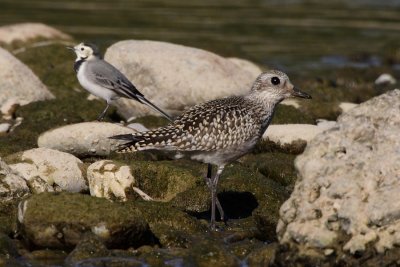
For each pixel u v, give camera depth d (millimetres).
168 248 12742
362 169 11523
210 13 38938
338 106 21547
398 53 31266
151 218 13430
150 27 34969
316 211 11492
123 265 11984
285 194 15016
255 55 30531
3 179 14016
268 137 17625
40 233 12320
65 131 16594
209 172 14109
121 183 14492
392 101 11969
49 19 36062
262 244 13125
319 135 11969
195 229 13492
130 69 20781
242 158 17172
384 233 11234
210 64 20797
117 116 20750
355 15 39094
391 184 11383
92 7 39594
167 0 42281
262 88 14164
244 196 14844
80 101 20516
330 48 32469
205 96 20250
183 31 34344
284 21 37406
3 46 27891
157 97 20391
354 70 28719
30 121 19125
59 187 14758
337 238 11383
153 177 14945
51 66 25391
